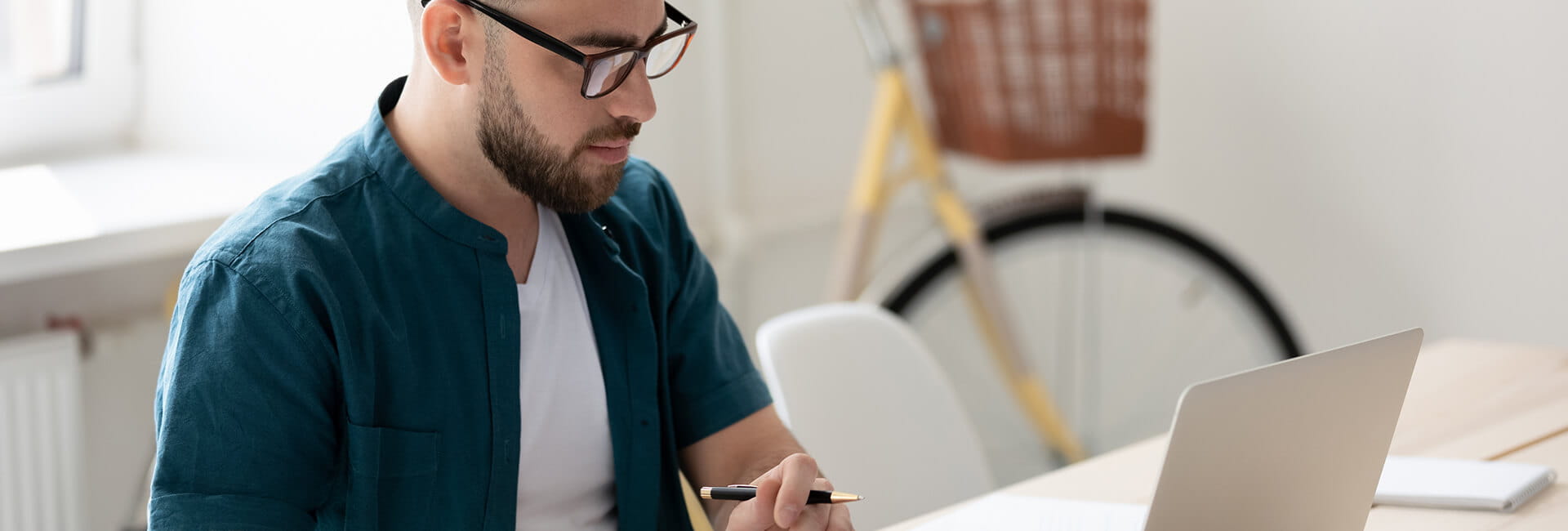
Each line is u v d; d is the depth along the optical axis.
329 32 2.01
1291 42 2.85
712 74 2.49
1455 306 2.75
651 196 1.25
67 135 2.16
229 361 0.94
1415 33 2.70
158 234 1.76
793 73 2.70
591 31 0.98
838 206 2.81
